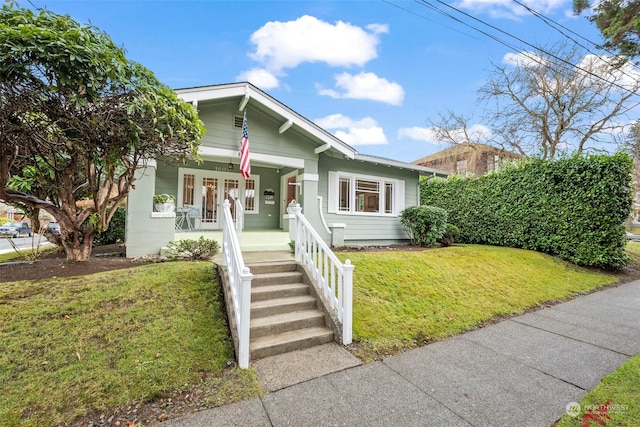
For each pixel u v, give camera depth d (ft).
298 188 29.78
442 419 7.77
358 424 7.57
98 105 12.08
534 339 13.17
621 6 29.91
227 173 32.58
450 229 33.71
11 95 10.71
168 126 13.66
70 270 15.47
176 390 8.81
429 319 14.66
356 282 17.20
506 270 23.52
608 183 25.12
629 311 17.21
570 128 49.42
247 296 10.19
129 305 12.34
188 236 25.20
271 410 8.07
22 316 10.93
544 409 8.21
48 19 11.43
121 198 17.07
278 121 25.52
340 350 11.69
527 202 31.01
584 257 26.50
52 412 7.71
